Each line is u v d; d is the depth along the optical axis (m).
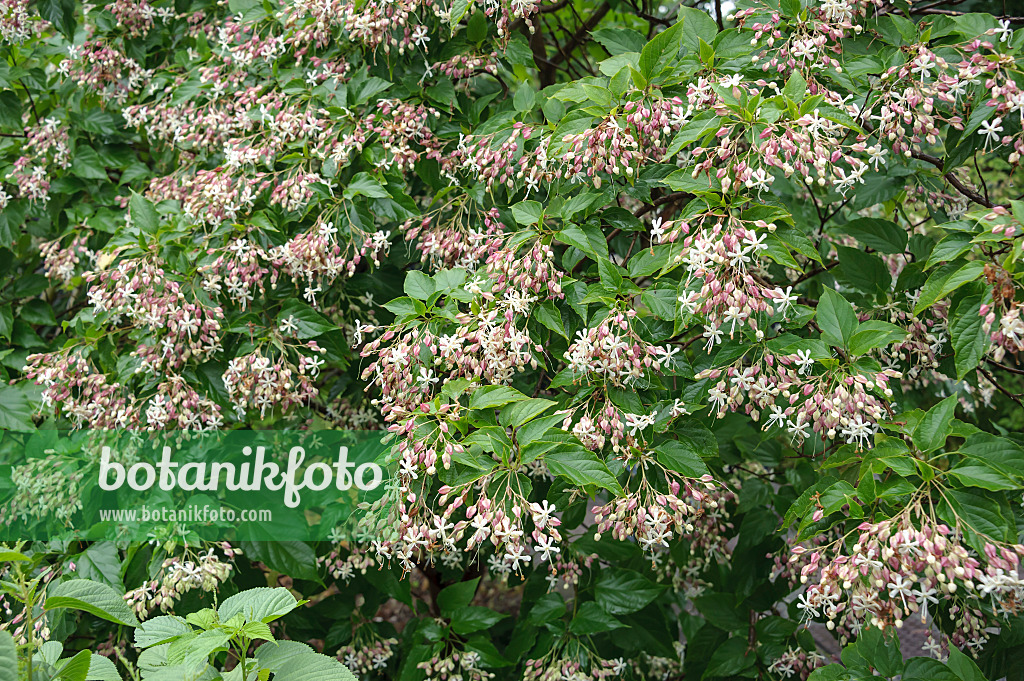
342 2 2.59
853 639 2.46
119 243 2.54
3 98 3.25
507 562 2.42
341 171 2.67
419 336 2.10
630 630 2.86
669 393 2.15
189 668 1.56
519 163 2.36
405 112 2.58
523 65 2.66
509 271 2.05
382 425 2.91
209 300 2.42
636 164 2.08
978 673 1.80
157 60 3.62
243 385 2.39
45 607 1.52
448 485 1.88
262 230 2.60
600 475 1.74
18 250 3.53
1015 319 1.58
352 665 2.84
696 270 1.80
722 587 3.19
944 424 1.68
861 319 2.43
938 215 2.62
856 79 2.22
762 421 2.21
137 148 3.99
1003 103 1.82
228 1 3.24
